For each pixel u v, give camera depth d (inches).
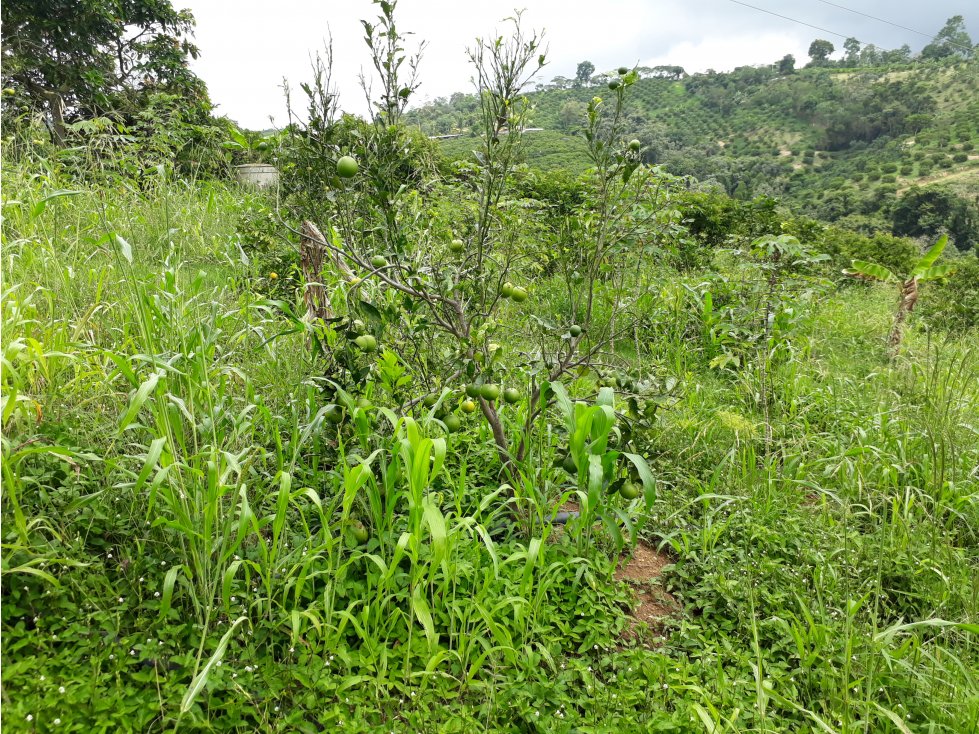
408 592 108.3
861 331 338.0
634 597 128.2
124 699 82.6
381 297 145.8
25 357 116.6
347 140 128.3
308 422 125.7
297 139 122.6
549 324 149.3
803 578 135.4
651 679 103.3
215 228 278.2
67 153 259.0
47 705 76.5
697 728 92.6
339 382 125.4
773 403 220.2
